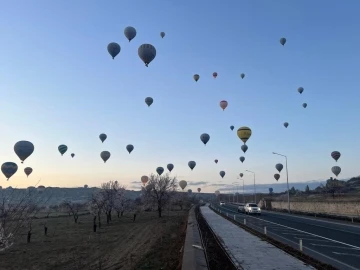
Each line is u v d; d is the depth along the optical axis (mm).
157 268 14758
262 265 13891
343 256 16031
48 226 53406
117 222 59500
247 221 39031
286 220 40500
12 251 29578
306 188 134125
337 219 40656
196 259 13000
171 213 81188
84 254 27172
